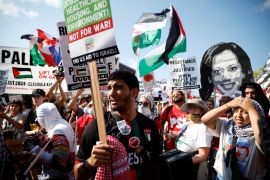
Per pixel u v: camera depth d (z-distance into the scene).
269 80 7.07
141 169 2.22
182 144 3.75
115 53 2.34
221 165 2.92
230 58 5.80
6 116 6.18
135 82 2.36
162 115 5.66
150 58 7.04
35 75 7.83
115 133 2.24
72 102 6.14
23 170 3.04
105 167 2.00
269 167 2.49
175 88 6.75
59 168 3.10
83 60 2.47
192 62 6.73
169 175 2.28
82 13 2.47
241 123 2.80
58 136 3.10
